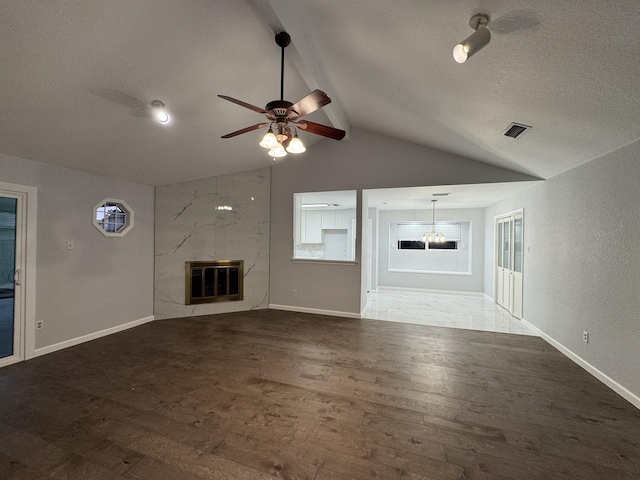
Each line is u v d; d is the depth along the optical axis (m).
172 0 1.82
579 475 1.61
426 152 4.37
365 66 2.63
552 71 1.84
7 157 2.92
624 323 2.46
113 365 2.96
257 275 5.23
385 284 8.03
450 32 1.80
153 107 2.73
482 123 2.90
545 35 1.58
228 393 2.43
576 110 2.17
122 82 2.36
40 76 2.09
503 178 4.05
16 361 3.01
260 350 3.38
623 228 2.48
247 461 1.69
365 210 5.07
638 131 2.19
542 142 2.87
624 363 2.45
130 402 2.28
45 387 2.51
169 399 2.33
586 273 2.99
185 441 1.85
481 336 3.96
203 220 4.88
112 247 3.97
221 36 2.20
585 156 2.86
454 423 2.06
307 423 2.04
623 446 1.84
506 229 5.59
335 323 4.48
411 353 3.33
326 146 4.90
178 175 4.44
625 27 1.37
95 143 3.06
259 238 5.23
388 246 8.01
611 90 1.83
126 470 1.61
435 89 2.58
